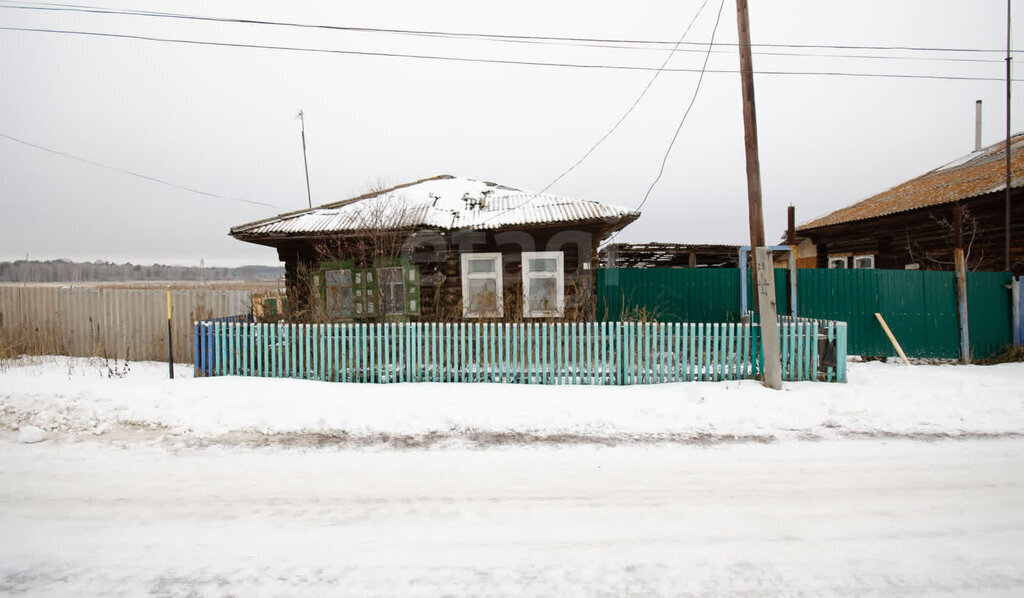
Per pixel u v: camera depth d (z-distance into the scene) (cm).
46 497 390
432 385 746
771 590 275
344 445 512
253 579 285
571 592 274
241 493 397
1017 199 1068
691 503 380
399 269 1055
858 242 1505
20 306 1099
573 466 455
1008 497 390
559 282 1034
